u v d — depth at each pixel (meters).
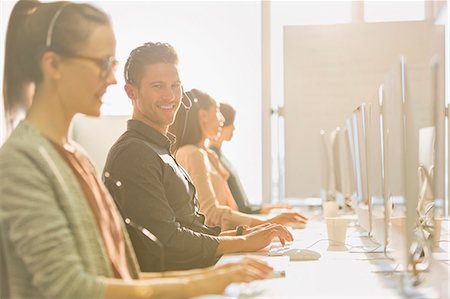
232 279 1.25
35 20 1.21
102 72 1.23
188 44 6.29
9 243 1.07
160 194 2.09
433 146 2.02
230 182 4.17
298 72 6.04
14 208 1.05
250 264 1.35
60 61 1.21
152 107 2.27
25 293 1.08
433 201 2.12
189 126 3.01
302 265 2.00
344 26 6.00
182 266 2.09
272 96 6.39
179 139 3.00
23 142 1.12
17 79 1.21
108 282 1.11
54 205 1.09
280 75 6.34
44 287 1.04
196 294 1.21
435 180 2.01
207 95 3.08
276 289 1.58
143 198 2.06
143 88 2.27
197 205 2.44
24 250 1.04
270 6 6.41
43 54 1.20
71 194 1.16
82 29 1.21
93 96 1.23
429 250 1.90
